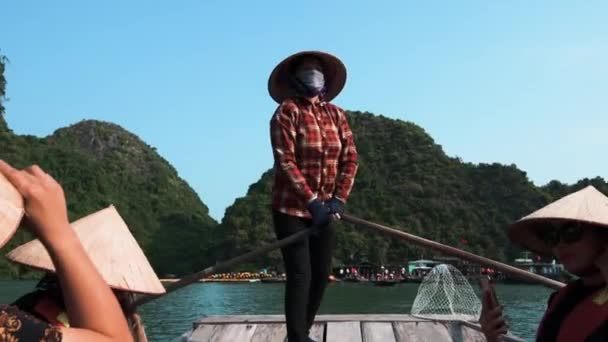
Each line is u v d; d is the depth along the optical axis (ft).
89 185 335.26
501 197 307.99
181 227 361.10
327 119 14.19
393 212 306.55
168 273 311.88
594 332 7.41
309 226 13.98
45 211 4.97
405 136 353.10
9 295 180.75
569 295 8.09
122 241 7.83
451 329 17.83
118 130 474.90
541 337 8.19
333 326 18.16
